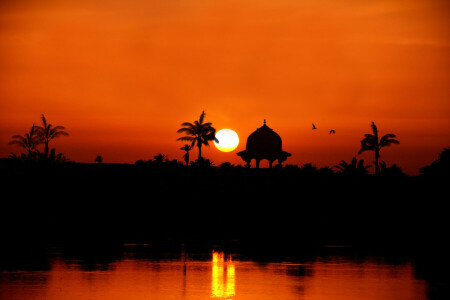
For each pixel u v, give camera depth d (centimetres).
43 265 6888
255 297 5088
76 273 6291
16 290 5300
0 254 7888
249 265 7000
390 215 13200
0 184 13462
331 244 9550
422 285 5703
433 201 13212
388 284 5750
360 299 5056
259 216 13250
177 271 6481
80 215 12962
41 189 13550
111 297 5034
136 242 9650
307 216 13300
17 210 12838
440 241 10131
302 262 7300
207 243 9562
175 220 13062
